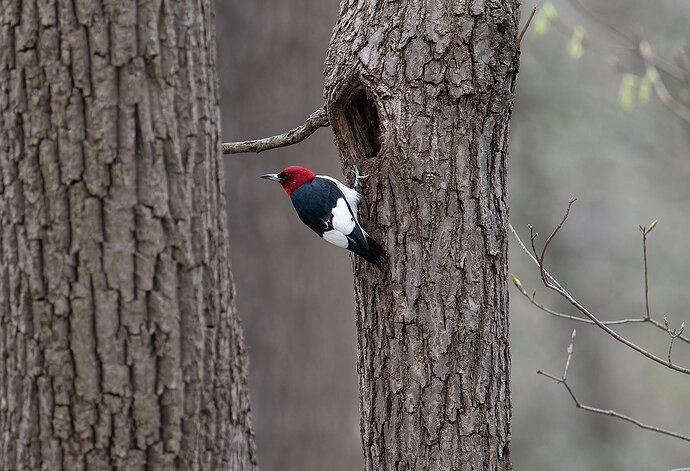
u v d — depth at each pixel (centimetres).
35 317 761
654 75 1611
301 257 2394
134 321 761
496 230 1054
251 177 2381
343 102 1095
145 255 764
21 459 766
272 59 2386
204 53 803
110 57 754
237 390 827
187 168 783
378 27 1048
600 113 2708
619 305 3020
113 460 762
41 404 762
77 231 756
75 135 753
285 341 2369
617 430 3148
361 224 1080
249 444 841
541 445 3170
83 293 757
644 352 1049
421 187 1034
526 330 3244
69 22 749
